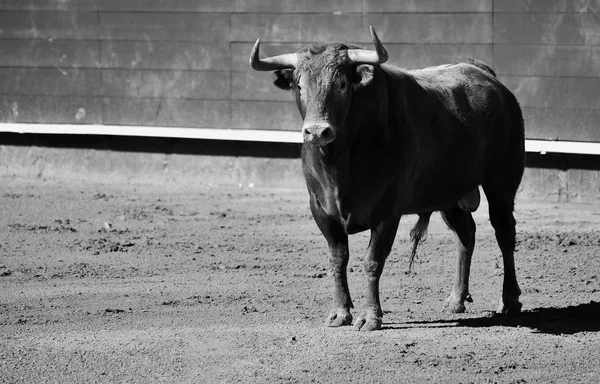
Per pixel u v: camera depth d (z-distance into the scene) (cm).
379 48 1722
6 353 1736
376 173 1817
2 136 3838
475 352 1714
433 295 2209
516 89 3319
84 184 3681
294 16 3516
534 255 2558
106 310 2039
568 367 1642
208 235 2822
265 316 1992
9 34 3838
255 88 3584
